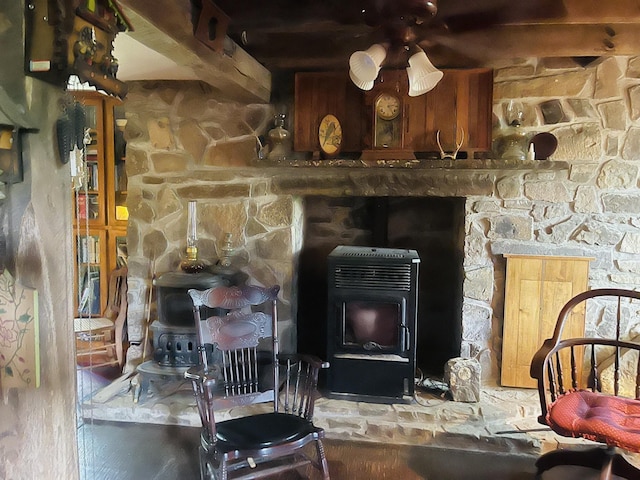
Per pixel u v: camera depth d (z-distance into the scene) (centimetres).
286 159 318
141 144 343
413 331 296
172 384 317
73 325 137
